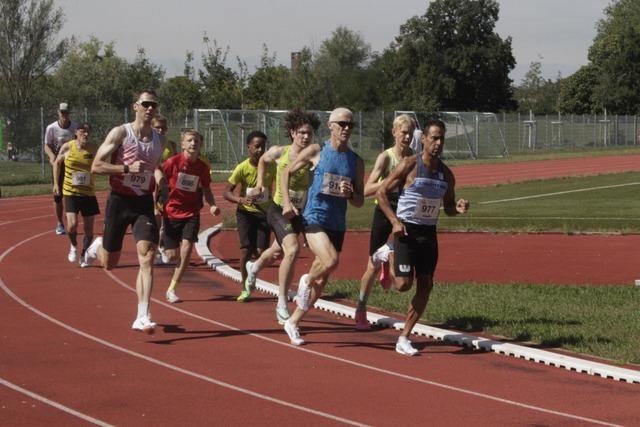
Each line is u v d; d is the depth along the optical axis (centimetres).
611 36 9969
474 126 5969
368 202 2919
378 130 5362
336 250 984
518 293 1274
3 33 5441
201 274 1476
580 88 9456
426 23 8500
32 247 1775
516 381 848
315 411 745
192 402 765
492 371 884
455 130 5872
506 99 8819
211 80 5775
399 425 711
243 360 913
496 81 8625
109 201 1025
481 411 750
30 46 5462
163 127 1423
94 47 7294
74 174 1520
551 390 818
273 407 754
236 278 1406
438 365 906
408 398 786
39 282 1370
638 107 8919
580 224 2147
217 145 4288
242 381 834
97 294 1276
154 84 6253
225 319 1119
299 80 6756
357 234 2044
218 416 727
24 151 3928
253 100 6044
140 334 1026
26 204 2728
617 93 8869
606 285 1359
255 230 1244
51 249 1748
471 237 1981
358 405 763
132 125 1005
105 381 827
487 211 2541
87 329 1047
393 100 7938
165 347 965
